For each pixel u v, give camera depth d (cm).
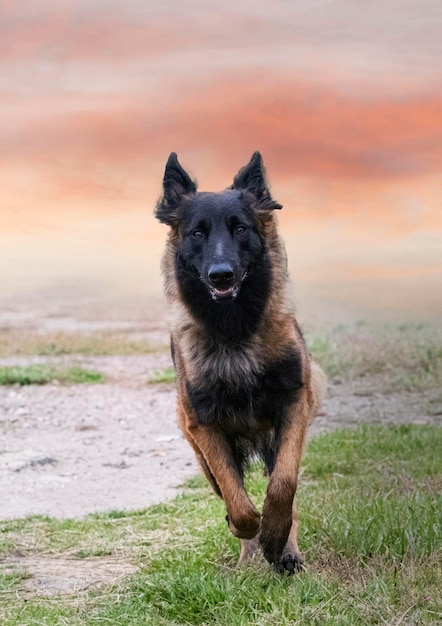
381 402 1259
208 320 588
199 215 605
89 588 590
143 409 1328
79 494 895
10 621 523
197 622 499
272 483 555
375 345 1703
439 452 894
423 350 1619
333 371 1503
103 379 1611
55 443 1123
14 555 682
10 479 955
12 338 2264
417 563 531
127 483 930
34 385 1554
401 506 628
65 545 703
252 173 637
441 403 1234
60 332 2391
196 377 593
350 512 632
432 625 438
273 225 625
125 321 2777
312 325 2061
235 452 616
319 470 866
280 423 590
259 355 584
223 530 666
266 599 498
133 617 512
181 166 649
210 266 572
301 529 623
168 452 1061
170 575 550
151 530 731
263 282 594
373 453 912
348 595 489
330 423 1126
